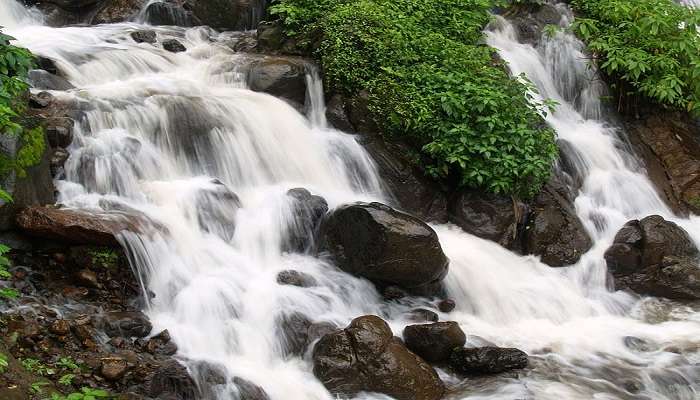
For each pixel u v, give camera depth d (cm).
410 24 1227
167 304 762
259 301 787
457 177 1081
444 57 1181
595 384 768
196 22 1345
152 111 945
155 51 1162
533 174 1052
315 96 1127
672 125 1361
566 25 1488
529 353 825
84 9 1360
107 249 761
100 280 748
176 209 847
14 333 660
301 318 780
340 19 1179
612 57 1338
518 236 1042
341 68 1119
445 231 1027
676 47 1346
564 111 1370
